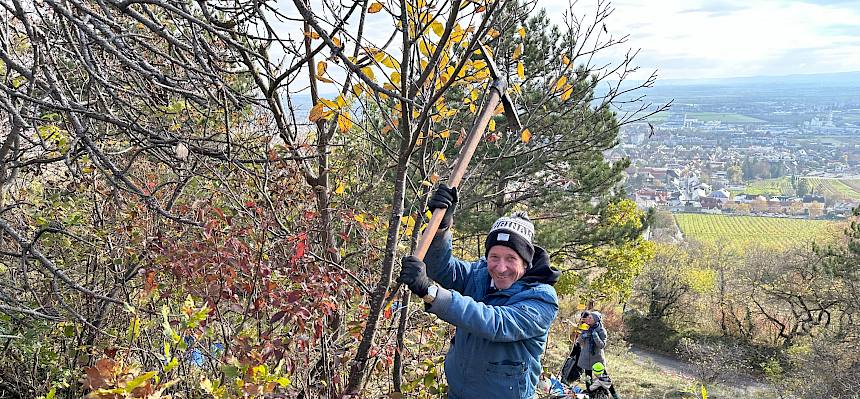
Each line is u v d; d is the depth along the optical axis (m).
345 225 4.62
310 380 3.38
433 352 4.00
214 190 4.24
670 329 32.66
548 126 5.52
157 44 4.30
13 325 4.64
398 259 4.17
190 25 2.99
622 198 18.14
